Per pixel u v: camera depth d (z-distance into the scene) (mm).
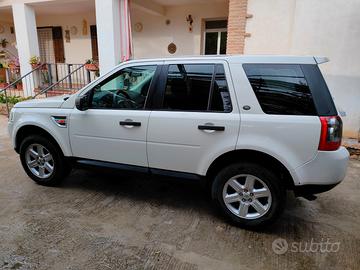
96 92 3305
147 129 2979
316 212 3234
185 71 2873
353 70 5312
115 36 7492
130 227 2861
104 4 7316
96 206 3273
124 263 2346
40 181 3752
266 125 2537
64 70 11906
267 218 2693
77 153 3434
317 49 5461
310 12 5363
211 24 9367
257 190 2711
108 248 2529
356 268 2328
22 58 9188
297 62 2516
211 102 2748
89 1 8484
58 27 11555
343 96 5480
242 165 2701
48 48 12008
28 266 2295
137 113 3027
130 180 4023
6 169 4363
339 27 5238
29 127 3668
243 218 2795
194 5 9195
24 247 2525
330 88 5527
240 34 6141
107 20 7391
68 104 3414
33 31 9109
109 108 3209
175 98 2902
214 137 2719
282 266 2336
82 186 3803
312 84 2457
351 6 5090
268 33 5926
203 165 2826
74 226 2857
